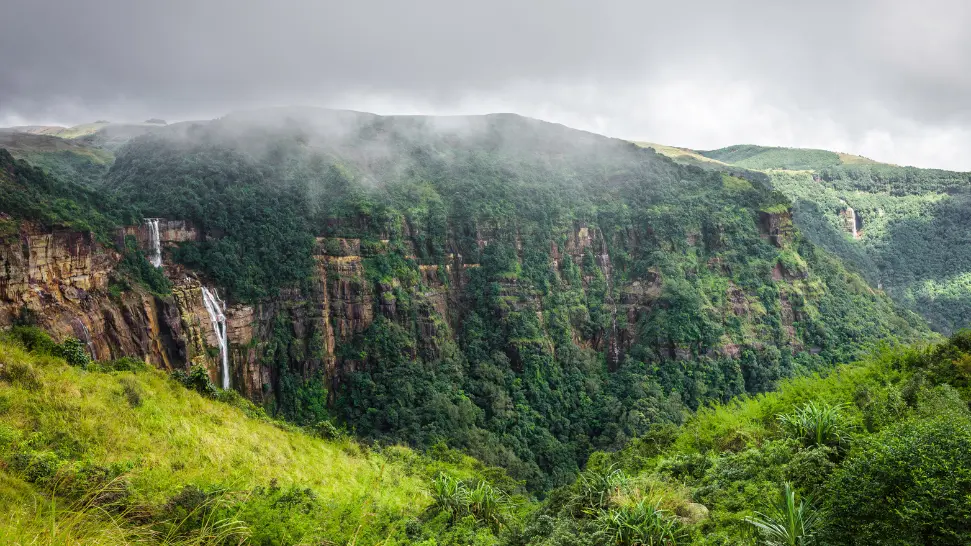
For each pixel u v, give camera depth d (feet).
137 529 42.37
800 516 43.98
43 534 32.22
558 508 72.54
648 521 52.11
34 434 69.67
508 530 69.05
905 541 37.14
